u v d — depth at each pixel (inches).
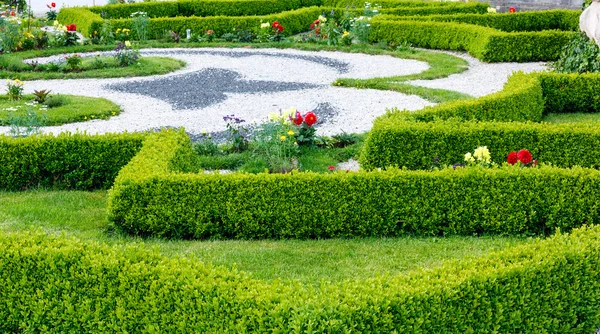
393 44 783.7
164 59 721.6
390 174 287.7
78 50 791.1
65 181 349.7
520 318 196.7
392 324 180.9
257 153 388.2
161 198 283.4
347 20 856.3
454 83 590.9
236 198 283.4
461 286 192.1
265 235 286.5
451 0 1060.5
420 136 346.0
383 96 546.3
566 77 500.7
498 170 288.7
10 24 776.3
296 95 555.5
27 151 344.2
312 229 284.4
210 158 385.4
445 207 283.7
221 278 196.4
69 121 474.9
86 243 214.2
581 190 281.6
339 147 410.6
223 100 542.0
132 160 313.9
